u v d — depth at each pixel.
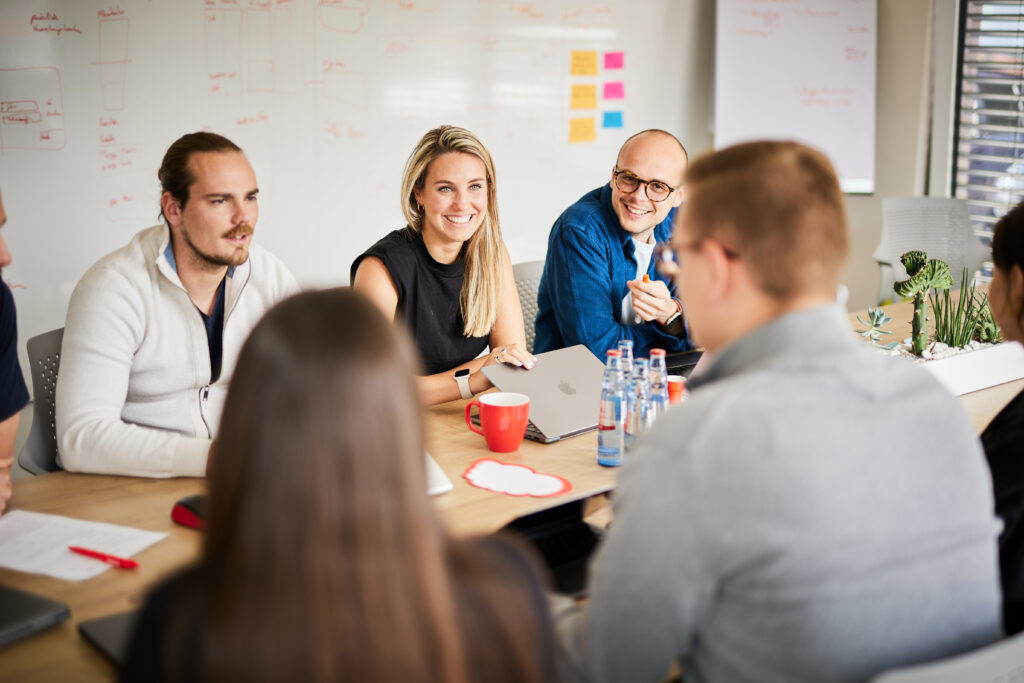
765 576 0.83
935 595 0.89
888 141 4.61
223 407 0.67
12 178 2.91
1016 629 1.20
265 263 1.93
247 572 0.63
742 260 0.92
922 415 0.90
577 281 2.38
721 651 0.89
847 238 0.93
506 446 1.70
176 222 1.74
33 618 1.09
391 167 3.74
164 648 0.65
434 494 1.50
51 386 1.93
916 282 2.21
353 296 0.70
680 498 0.83
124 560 1.26
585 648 0.91
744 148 0.96
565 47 4.12
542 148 4.16
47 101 2.93
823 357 0.89
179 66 3.16
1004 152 4.30
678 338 2.31
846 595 0.84
